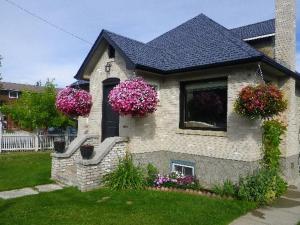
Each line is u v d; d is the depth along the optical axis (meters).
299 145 11.60
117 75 10.57
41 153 16.91
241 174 8.38
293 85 10.41
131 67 9.18
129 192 8.41
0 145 16.98
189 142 9.68
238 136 8.50
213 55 9.24
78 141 10.84
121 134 10.09
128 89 8.66
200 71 9.37
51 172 10.27
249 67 8.35
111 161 9.26
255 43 12.39
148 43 12.70
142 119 9.85
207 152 9.19
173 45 11.52
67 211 6.80
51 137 18.98
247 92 7.62
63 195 8.13
